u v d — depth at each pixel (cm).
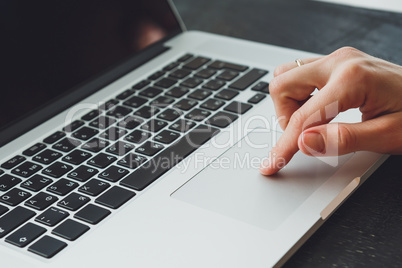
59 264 52
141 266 51
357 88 58
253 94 75
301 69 63
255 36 95
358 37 92
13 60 72
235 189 59
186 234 53
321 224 55
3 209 58
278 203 56
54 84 75
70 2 79
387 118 59
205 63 83
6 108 70
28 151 67
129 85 79
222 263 50
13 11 73
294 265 52
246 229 53
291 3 107
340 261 52
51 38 76
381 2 108
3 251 54
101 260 52
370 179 62
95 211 57
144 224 55
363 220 57
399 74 61
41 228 56
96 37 81
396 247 53
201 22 103
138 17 87
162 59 85
